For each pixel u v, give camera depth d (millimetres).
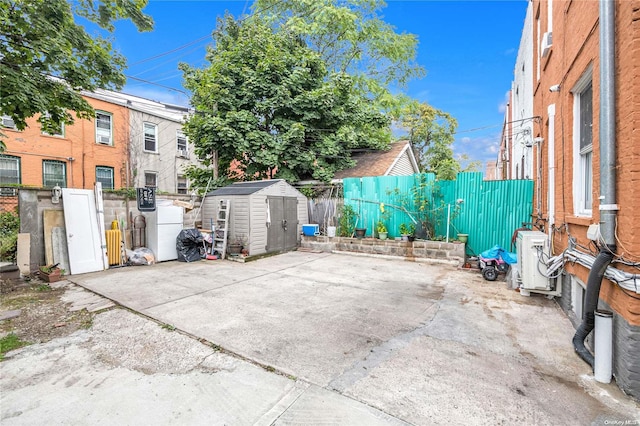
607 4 2434
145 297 4586
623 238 2320
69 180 12773
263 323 3584
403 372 2518
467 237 7234
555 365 2637
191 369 2592
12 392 2285
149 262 7145
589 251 3109
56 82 5891
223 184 10898
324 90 10625
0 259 6023
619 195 2383
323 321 3650
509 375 2477
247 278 5816
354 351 2891
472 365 2633
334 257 8109
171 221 7730
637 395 2172
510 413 2021
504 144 15258
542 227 5820
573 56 3617
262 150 10297
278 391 2270
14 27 5211
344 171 11781
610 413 2029
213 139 9992
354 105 12141
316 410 2051
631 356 2195
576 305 3621
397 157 12234
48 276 5457
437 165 19734
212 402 2150
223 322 3613
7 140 11250
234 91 10750
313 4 14266
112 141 14086
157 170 15750
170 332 3346
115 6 6203
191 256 7621
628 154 2248
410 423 1923
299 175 11750
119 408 2094
